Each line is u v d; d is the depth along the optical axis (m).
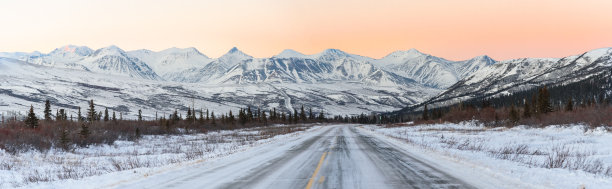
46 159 18.44
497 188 7.55
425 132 40.94
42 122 42.19
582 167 11.14
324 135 37.59
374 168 11.21
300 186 8.33
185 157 17.11
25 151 21.31
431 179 8.87
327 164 12.53
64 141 24.91
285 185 8.48
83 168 14.18
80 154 22.70
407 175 9.60
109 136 32.12
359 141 26.41
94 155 21.84
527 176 8.78
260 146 22.75
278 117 124.69
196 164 12.77
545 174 9.00
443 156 14.27
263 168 11.66
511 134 32.34
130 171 11.24
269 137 36.03
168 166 12.28
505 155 14.57
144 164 14.46
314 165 12.30
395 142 24.72
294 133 44.31
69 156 20.80
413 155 15.28
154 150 24.88
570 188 7.32
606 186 7.46
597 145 19.92
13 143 22.02
